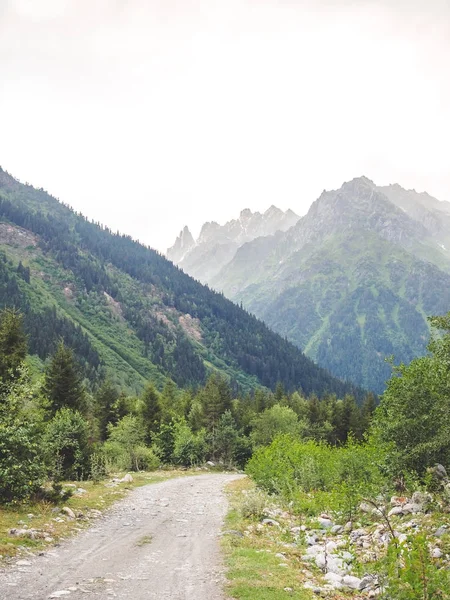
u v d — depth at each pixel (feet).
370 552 43.34
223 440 252.01
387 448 73.61
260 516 67.15
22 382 74.74
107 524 60.64
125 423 198.29
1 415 67.15
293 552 46.44
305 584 35.09
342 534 55.21
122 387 555.69
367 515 58.70
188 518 68.74
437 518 48.44
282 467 87.51
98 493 88.79
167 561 41.98
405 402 74.08
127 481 119.85
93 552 44.06
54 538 47.98
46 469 67.56
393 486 72.84
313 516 68.33
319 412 351.25
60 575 35.06
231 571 37.65
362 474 72.33
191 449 219.82
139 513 71.72
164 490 107.45
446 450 69.21
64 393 161.17
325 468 82.89
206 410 309.01
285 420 281.13
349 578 36.47
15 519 52.44
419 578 26.76
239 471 230.07
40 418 74.13
